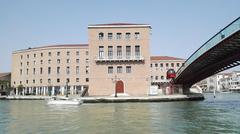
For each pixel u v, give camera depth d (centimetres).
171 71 7156
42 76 10644
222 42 3478
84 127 2202
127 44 6531
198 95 6769
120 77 6488
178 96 6112
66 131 2020
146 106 4497
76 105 5069
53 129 2120
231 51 3953
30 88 10888
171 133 1894
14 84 11288
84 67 10350
